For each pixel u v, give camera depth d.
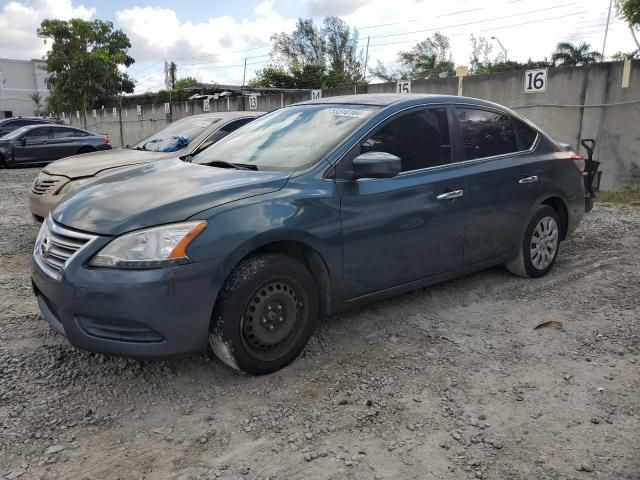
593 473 2.60
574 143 10.78
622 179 10.38
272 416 3.08
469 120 4.62
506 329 4.19
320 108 4.47
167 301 2.99
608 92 10.24
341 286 3.73
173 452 2.79
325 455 2.75
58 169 6.57
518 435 2.90
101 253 3.04
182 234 3.04
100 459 2.73
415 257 4.11
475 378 3.47
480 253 4.62
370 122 3.97
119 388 3.37
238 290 3.20
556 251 5.39
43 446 2.81
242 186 3.42
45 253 3.35
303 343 3.60
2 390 3.31
